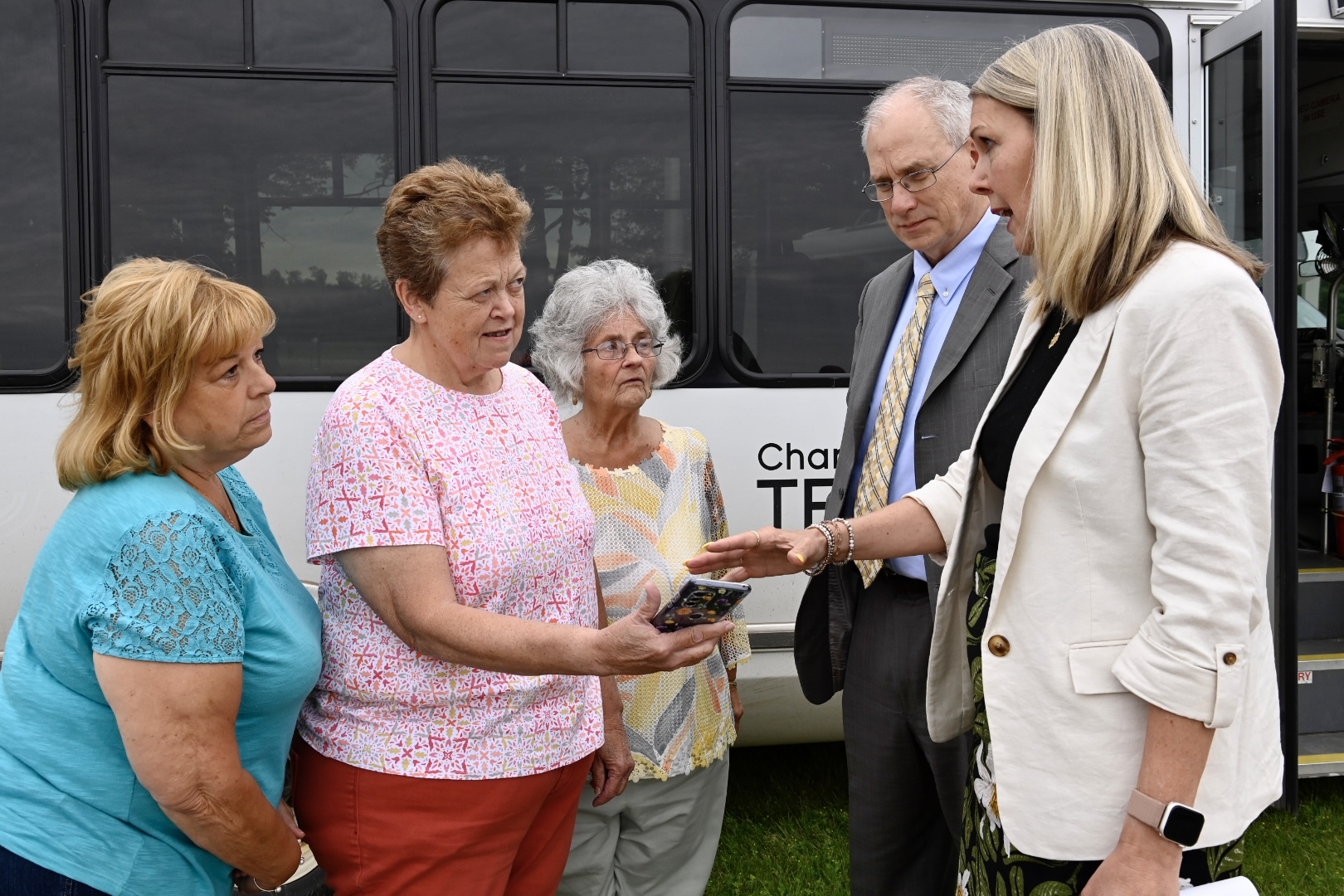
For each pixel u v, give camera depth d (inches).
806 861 144.3
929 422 94.6
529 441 77.5
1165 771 57.3
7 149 135.3
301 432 139.7
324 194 139.3
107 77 135.9
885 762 101.1
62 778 62.7
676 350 100.7
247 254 138.3
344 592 73.1
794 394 148.2
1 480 134.9
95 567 61.6
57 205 135.7
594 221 144.0
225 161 137.8
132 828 63.9
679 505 98.4
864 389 104.4
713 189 145.9
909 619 97.7
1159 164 60.4
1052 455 61.7
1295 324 146.7
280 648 67.7
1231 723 58.3
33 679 63.6
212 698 62.2
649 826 97.7
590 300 94.7
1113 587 60.7
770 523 148.2
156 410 63.6
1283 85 144.2
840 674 106.1
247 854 66.1
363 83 139.5
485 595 71.7
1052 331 67.8
